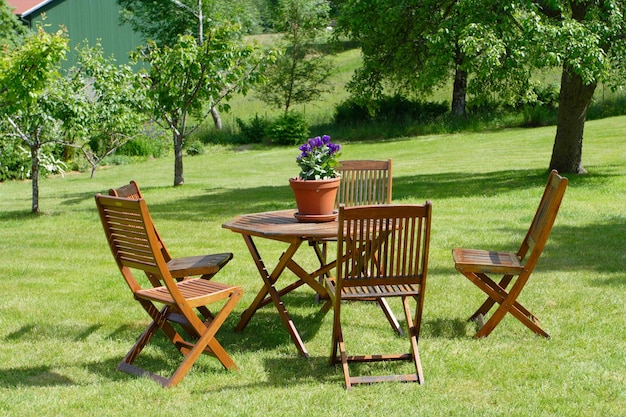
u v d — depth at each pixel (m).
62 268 7.52
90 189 17.77
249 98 39.09
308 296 6.15
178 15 33.78
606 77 11.55
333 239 5.01
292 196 13.49
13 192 18.19
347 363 4.26
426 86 13.06
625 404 3.72
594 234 8.24
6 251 8.70
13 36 33.34
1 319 5.58
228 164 23.48
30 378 4.30
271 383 4.13
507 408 3.68
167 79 14.70
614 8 11.70
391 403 3.77
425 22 14.11
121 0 35.50
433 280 6.42
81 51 13.96
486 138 25.31
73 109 11.36
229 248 8.39
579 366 4.25
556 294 5.80
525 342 4.73
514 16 12.28
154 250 4.08
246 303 5.94
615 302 5.54
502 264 4.81
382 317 5.41
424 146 24.80
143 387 4.07
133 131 18.91
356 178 6.54
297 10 33.44
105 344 4.94
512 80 14.36
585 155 17.77
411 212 4.11
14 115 11.77
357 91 15.80
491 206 10.67
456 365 4.32
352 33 15.59
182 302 4.18
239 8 34.88
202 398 3.91
